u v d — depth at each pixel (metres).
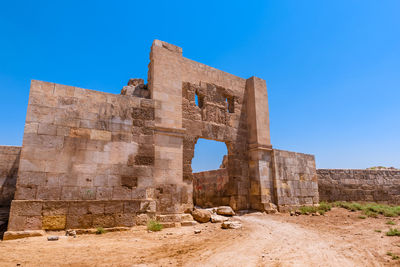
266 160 14.94
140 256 6.08
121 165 9.84
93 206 8.91
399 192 21.30
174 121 11.73
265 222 11.32
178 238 8.23
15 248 6.52
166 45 12.48
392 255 6.52
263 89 16.12
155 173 10.70
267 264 5.72
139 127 10.59
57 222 8.29
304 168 16.92
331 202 19.02
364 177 20.73
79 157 9.12
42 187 8.37
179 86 12.32
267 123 15.66
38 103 8.82
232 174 14.26
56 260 5.56
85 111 9.57
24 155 8.30
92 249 6.57
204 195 18.14
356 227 10.41
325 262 5.97
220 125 14.13
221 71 14.97
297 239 8.34
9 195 13.30
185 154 12.18
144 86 12.23
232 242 7.77
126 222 9.35
